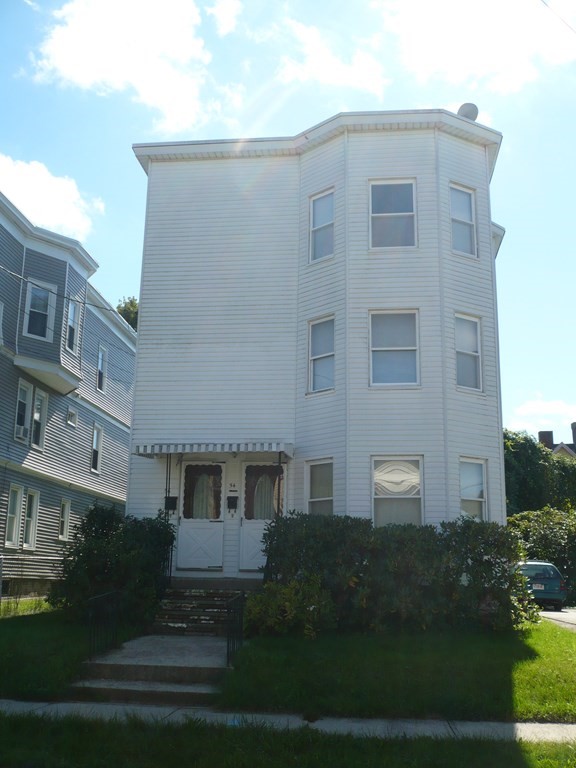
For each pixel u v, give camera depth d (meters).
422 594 13.88
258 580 17.16
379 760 7.86
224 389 18.62
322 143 19.28
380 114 18.55
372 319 17.80
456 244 18.41
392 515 16.73
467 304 17.98
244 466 18.19
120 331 35.59
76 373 27.88
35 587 26.78
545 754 7.93
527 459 45.44
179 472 18.33
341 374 17.52
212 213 19.72
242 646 12.28
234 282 19.22
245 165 19.92
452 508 16.61
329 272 18.34
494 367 18.00
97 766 7.69
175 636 14.02
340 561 13.82
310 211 19.25
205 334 19.00
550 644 12.80
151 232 19.77
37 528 27.22
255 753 8.05
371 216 18.30
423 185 18.30
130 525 16.09
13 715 9.23
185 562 17.77
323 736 8.60
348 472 16.88
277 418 18.30
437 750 8.13
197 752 8.05
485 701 10.02
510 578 14.03
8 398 25.05
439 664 11.27
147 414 18.70
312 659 11.51
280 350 18.69
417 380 17.25
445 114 18.50
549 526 32.50
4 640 12.52
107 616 13.30
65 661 11.48
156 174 20.16
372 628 13.52
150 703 10.61
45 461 27.75
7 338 24.86
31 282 26.00
